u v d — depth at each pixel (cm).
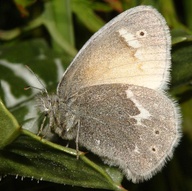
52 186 17
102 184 14
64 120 16
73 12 19
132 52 16
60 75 18
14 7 19
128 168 16
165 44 15
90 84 16
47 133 16
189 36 16
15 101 17
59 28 18
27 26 19
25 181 17
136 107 16
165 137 16
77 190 16
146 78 16
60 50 18
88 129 16
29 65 18
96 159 16
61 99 16
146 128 16
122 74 16
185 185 18
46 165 14
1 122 14
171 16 18
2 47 18
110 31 16
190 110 18
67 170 14
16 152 14
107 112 16
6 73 17
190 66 16
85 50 16
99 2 18
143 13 15
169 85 16
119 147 16
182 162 18
